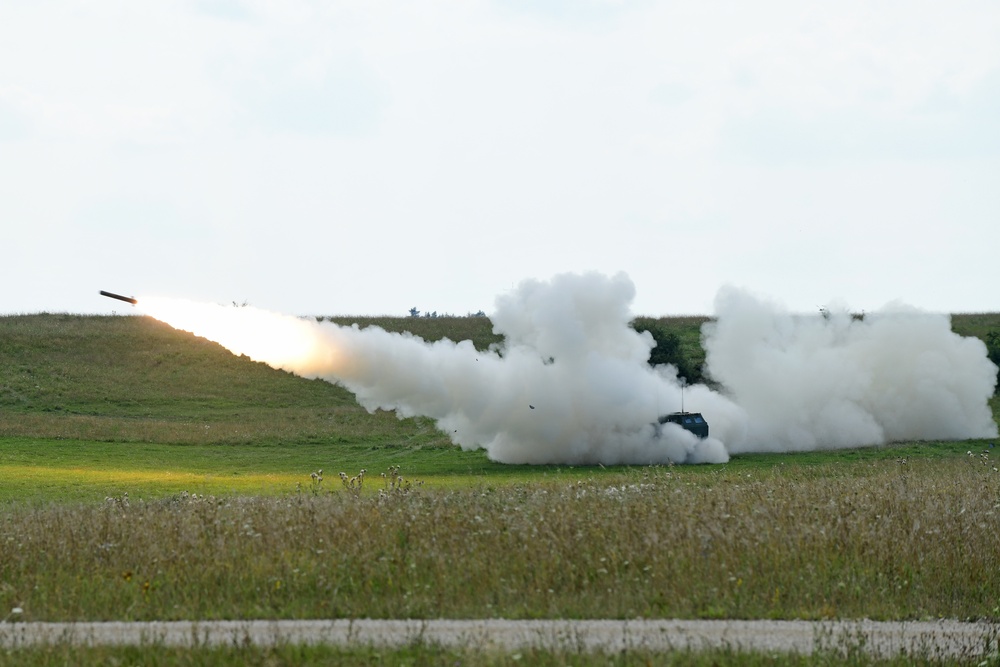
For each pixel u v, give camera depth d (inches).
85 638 2292.1
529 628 2386.8
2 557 2893.7
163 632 2287.2
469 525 3102.9
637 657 2113.7
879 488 4092.0
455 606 2549.2
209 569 2751.0
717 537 2918.3
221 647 2174.0
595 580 2706.7
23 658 2153.1
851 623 2486.5
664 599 2596.0
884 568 2800.2
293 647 2183.8
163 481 5679.1
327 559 2819.9
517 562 2775.6
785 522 3125.0
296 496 4220.0
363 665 2087.8
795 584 2684.5
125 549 2952.8
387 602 2571.4
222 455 7362.2
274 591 2655.0
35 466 6486.2
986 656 2213.3
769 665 2117.4
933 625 2493.8
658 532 2974.9
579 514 3211.1
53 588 2706.7
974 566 2827.3
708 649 2181.3
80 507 3814.0
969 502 3558.1
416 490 4094.5
